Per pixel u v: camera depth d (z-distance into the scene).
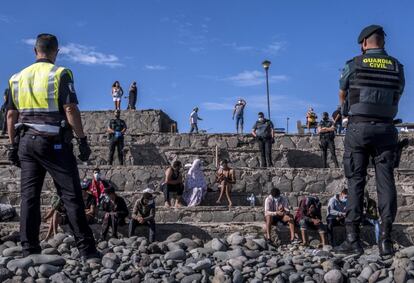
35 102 5.98
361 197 6.29
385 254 6.09
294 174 16.80
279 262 6.59
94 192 13.73
